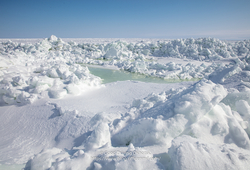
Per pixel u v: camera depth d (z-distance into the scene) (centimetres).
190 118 234
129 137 268
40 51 2002
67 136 370
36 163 197
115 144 275
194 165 160
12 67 955
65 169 180
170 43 2056
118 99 640
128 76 1205
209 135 227
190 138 205
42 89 627
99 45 2339
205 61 1659
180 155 168
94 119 392
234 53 1848
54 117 461
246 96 306
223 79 569
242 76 530
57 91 596
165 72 1252
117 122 344
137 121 266
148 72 1302
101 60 1892
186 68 1290
